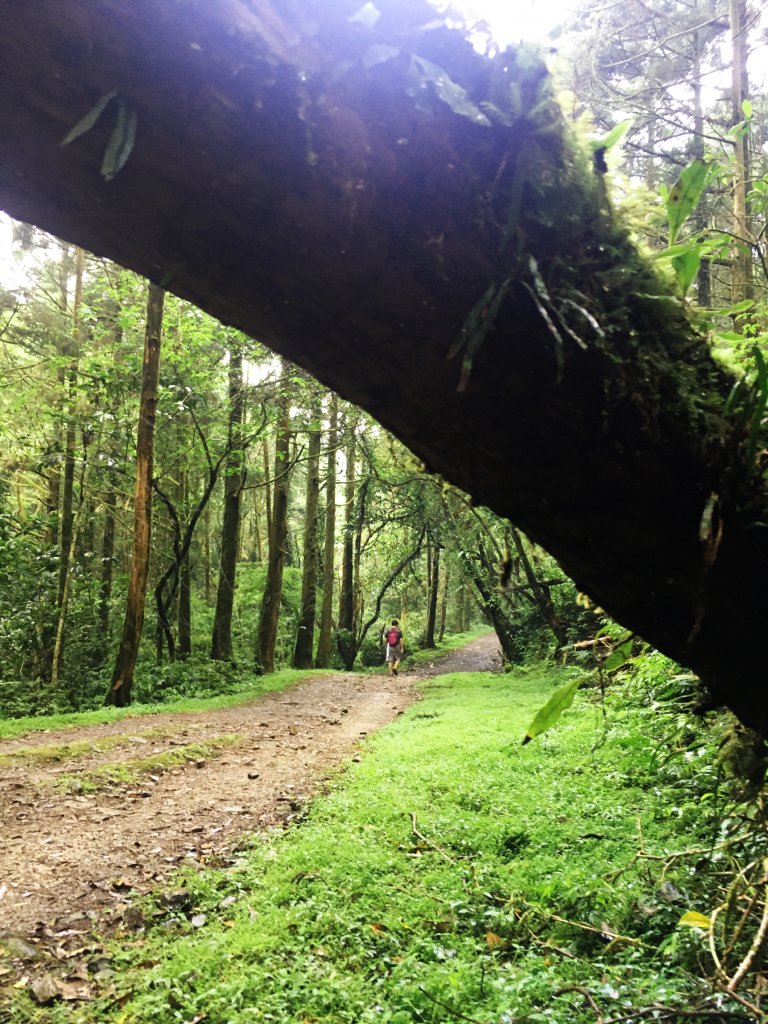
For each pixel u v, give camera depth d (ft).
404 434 4.29
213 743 28.78
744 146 15.84
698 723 11.40
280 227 3.37
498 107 3.42
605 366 3.76
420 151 3.31
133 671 40.75
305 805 20.49
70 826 18.31
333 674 61.46
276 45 3.04
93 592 50.47
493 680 54.60
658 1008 7.65
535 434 3.90
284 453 59.62
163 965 11.38
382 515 72.49
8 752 25.63
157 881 15.11
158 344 40.70
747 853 10.46
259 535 106.83
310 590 70.74
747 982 8.64
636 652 13.32
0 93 3.04
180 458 52.31
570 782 19.17
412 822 16.49
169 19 2.89
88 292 45.27
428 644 96.89
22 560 44.91
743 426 4.18
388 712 41.47
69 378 43.88
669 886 11.61
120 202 3.39
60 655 46.73
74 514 52.47
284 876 14.65
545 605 51.52
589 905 11.82
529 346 3.68
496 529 44.57
